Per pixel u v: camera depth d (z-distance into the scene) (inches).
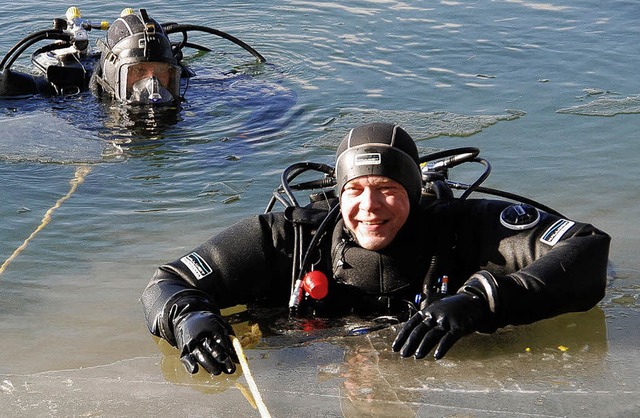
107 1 506.3
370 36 438.3
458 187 211.2
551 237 183.9
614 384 163.8
